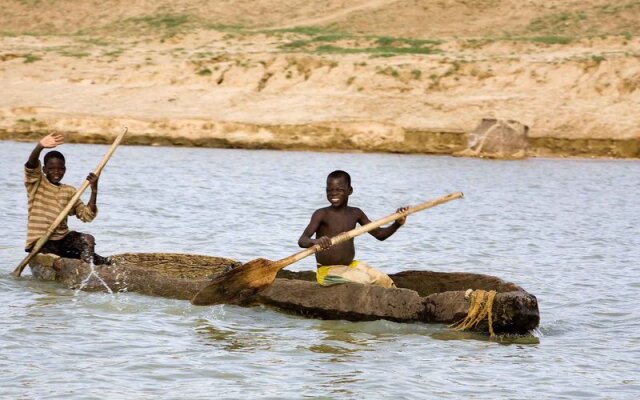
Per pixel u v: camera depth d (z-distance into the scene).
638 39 125.88
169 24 151.38
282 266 24.30
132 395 18.38
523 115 100.38
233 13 156.38
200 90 105.12
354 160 84.38
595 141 96.62
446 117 100.19
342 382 19.50
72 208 28.58
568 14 145.88
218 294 25.12
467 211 50.47
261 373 19.98
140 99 102.19
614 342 23.16
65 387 18.69
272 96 104.12
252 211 47.50
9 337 22.03
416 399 18.59
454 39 129.62
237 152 88.94
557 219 48.06
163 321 23.97
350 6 157.12
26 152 79.62
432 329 23.58
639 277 31.72
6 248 34.50
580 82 107.19
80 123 92.88
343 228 24.67
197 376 19.69
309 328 23.72
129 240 37.41
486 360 21.33
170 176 64.38
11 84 104.31
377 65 109.81
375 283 24.75
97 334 22.58
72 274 27.33
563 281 30.86
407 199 56.22
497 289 24.55
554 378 20.14
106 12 158.00
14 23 158.00
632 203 56.97
